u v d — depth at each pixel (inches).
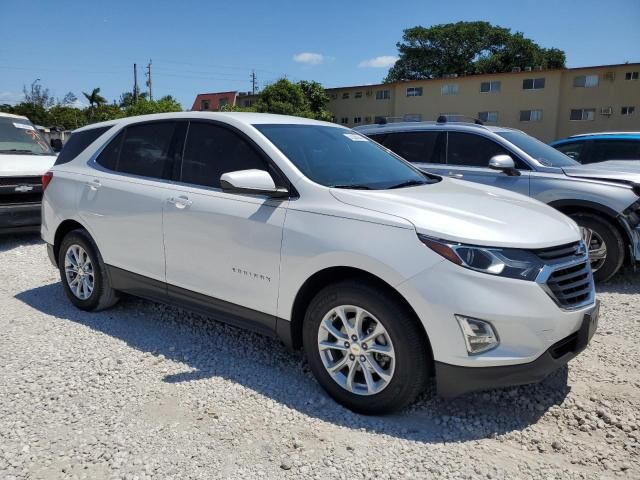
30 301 206.1
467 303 109.3
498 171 254.4
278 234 132.6
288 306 132.9
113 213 172.9
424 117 1691.7
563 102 1494.8
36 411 125.6
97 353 157.5
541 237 118.7
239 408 127.6
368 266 117.7
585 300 123.8
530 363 111.7
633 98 1409.9
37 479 102.0
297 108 1807.3
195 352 158.9
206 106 2503.7
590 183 229.8
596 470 105.7
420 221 116.9
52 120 2287.2
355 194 128.7
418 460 108.4
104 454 109.4
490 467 106.7
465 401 131.5
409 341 115.4
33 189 299.4
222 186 132.5
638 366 148.9
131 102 2418.8
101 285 184.5
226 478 102.5
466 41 2316.7
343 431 118.3
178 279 157.1
